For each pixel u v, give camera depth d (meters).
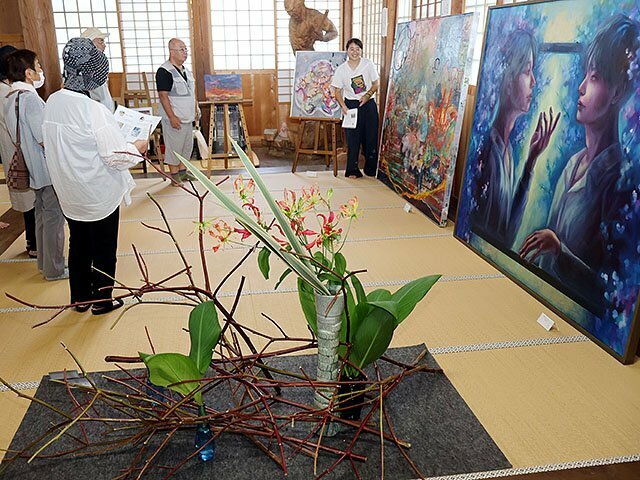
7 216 4.59
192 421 1.66
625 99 2.51
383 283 3.23
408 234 4.04
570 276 2.79
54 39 6.00
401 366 2.08
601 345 2.57
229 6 7.29
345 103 5.48
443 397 2.12
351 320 1.80
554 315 2.87
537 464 1.86
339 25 7.63
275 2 7.35
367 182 5.49
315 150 5.82
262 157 7.07
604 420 2.10
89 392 1.78
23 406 2.18
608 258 2.55
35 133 3.02
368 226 4.20
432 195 4.32
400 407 2.05
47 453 1.81
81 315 2.91
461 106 4.02
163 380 1.60
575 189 2.80
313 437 1.83
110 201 2.73
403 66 5.17
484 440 1.92
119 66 7.19
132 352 2.55
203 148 6.62
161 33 7.15
